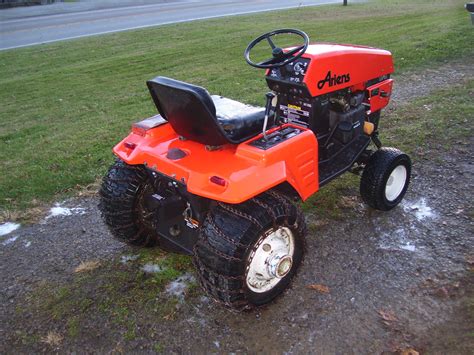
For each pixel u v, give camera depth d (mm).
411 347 2504
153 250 3473
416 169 4387
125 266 3314
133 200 3135
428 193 4004
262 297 2762
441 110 5762
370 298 2873
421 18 13055
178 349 2596
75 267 3355
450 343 2510
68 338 2715
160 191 3070
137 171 3135
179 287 3068
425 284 2963
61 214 4090
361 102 3639
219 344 2611
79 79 9641
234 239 2428
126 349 2615
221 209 2562
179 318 2812
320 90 3221
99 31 15062
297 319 2750
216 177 2457
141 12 18828
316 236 3500
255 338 2637
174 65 9969
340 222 3664
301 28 12984
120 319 2824
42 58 11930
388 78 3941
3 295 3098
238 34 12773
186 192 2756
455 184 4109
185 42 12297
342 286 2988
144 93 8203
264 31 12961
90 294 3055
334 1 19734
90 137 6008
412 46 9234
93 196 4371
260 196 2615
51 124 6945
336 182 4250
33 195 4445
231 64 9562
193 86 2480
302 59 3141
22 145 6035
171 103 2631
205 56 10555
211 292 2602
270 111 2854
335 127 3484
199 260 2523
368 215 3744
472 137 4949
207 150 2770
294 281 2986
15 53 12648
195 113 2539
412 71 7684
